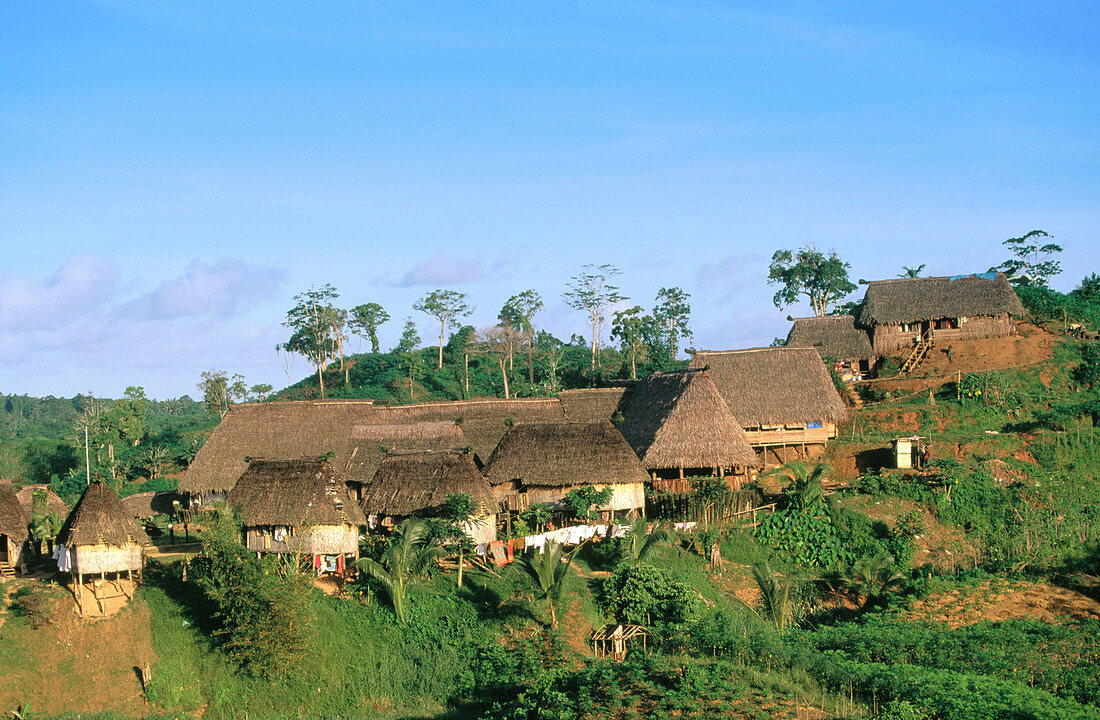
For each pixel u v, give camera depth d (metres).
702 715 21.95
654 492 37.78
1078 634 27.20
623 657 27.23
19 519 32.34
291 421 44.53
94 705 25.48
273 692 26.47
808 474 37.53
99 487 29.31
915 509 36.78
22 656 26.34
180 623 27.97
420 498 33.34
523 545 33.53
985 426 45.41
